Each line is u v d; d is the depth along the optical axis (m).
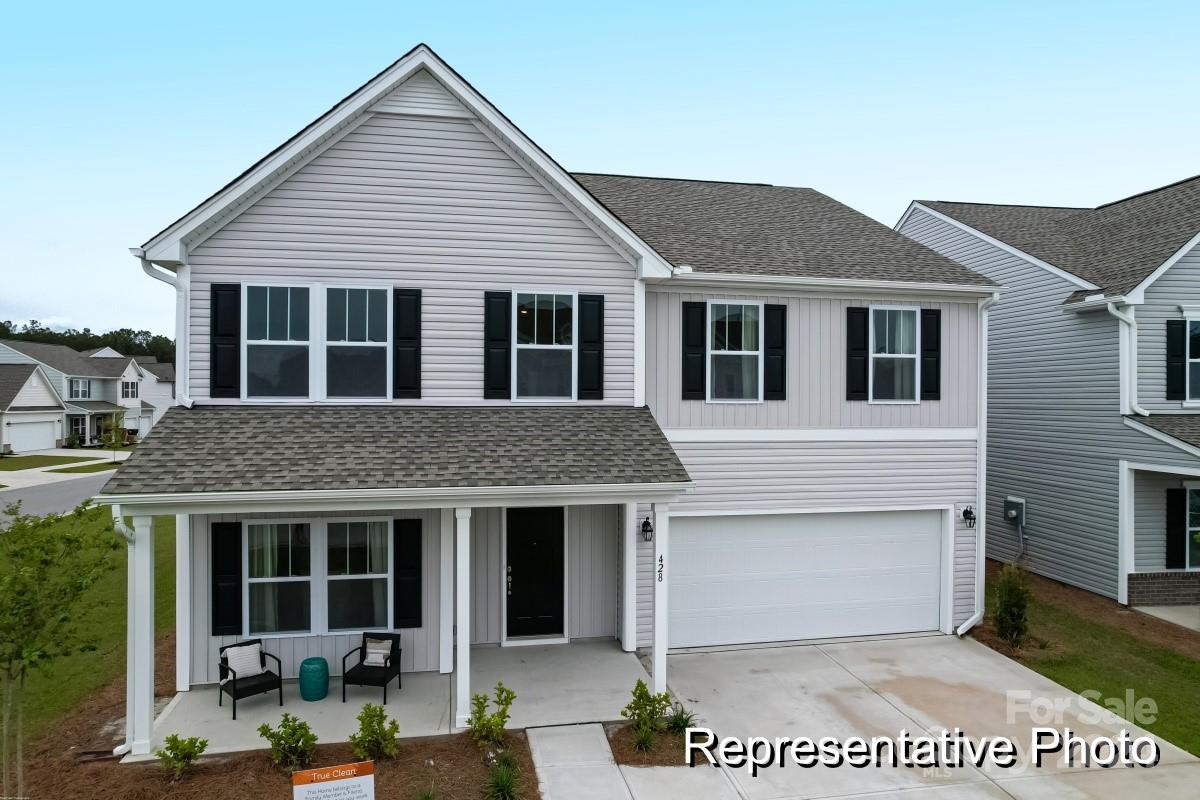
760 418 12.34
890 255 13.70
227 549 9.99
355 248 10.64
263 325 10.43
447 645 10.60
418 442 9.84
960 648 12.23
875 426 12.74
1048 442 16.06
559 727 9.03
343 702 9.55
